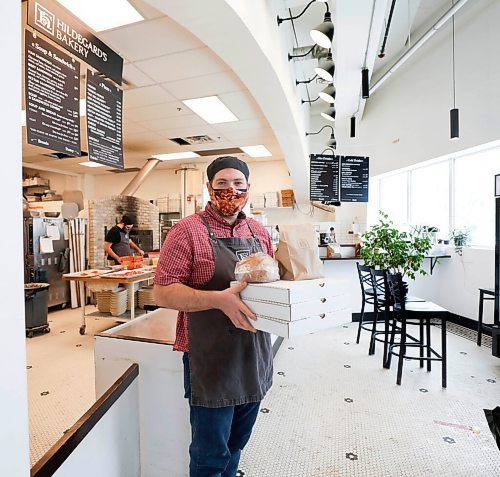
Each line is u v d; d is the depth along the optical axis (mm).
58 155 6559
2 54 623
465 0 3371
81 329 4426
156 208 8047
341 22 3090
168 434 1705
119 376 1778
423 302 3395
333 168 5691
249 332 1312
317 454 2109
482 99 4398
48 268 5758
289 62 3850
